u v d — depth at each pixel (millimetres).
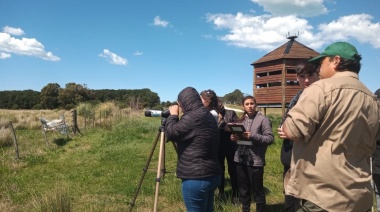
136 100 26516
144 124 16797
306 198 2404
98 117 21875
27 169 9375
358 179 2314
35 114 32156
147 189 6840
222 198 5910
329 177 2305
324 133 2348
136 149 11531
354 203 2301
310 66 3662
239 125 4691
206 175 3613
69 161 10383
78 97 83375
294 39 16328
